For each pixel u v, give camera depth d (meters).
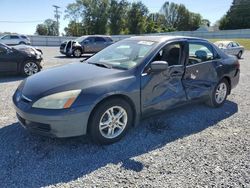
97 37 20.16
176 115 4.93
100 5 70.12
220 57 5.31
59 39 40.16
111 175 3.02
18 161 3.27
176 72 4.35
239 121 4.75
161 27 90.06
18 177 2.96
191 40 4.76
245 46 34.03
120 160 3.35
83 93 3.40
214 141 3.93
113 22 71.69
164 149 3.66
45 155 3.42
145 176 3.02
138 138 3.96
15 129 4.17
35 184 2.84
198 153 3.56
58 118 3.28
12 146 3.62
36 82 3.74
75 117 3.34
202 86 4.88
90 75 3.73
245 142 3.91
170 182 2.91
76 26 72.81
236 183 2.91
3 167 3.13
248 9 76.38
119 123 3.81
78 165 3.21
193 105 5.39
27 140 3.80
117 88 3.62
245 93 6.77
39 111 3.32
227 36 55.47
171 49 4.39
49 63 14.10
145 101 3.99
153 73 4.03
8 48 9.05
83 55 20.16
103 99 3.53
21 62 9.27
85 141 3.80
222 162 3.34
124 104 3.77
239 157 3.47
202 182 2.92
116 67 4.09
